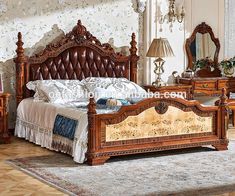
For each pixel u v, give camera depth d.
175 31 11.51
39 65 10.15
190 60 11.70
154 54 10.70
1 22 9.97
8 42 10.05
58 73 10.30
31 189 7.05
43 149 9.09
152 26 11.23
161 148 8.55
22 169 7.89
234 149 9.19
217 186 7.19
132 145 8.34
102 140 8.16
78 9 10.57
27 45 10.20
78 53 10.45
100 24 10.80
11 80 10.12
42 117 9.27
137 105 8.32
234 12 12.05
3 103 9.45
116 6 10.94
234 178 7.53
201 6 11.76
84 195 6.84
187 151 9.02
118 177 7.55
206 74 11.88
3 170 7.84
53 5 10.34
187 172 7.80
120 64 10.88
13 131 10.20
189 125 8.79
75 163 8.22
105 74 10.73
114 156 8.64
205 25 11.80
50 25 10.34
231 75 11.80
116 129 8.23
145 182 7.34
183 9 11.51
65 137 8.55
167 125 8.59
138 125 8.37
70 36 10.38
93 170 7.86
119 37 11.02
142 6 11.12
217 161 8.39
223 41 11.98
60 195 6.85
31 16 10.19
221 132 9.09
